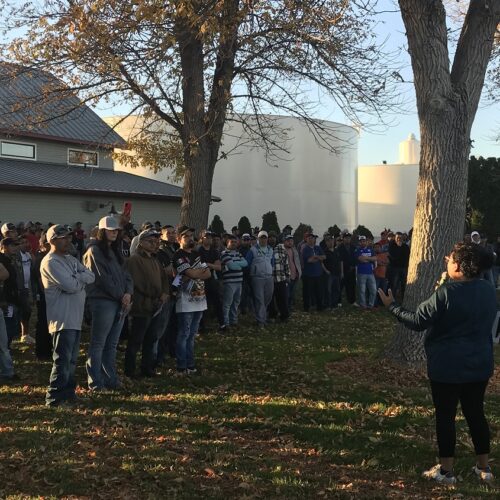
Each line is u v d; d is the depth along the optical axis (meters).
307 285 13.80
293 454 4.86
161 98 13.22
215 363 8.11
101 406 6.05
